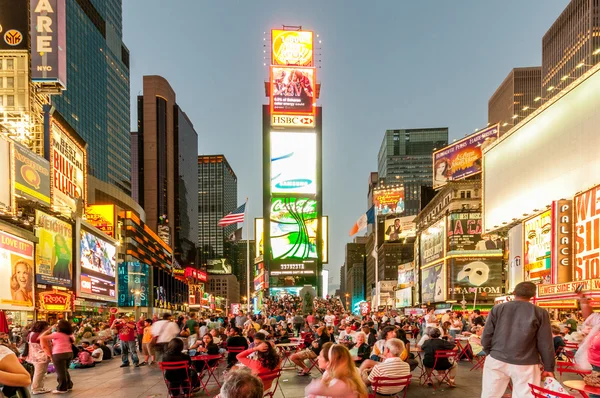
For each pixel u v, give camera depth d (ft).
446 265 222.89
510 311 20.84
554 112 132.46
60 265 187.83
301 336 69.56
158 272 438.40
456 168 286.46
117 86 643.86
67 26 500.33
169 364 36.58
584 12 440.45
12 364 15.10
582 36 444.14
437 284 236.84
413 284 310.86
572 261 116.47
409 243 522.06
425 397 36.27
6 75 208.54
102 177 576.61
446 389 39.29
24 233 153.38
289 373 51.11
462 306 206.18
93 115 558.56
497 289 211.61
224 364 62.44
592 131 113.60
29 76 211.41
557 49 498.28
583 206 113.29
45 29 211.00
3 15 210.59
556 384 18.40
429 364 39.91
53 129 195.72
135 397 39.70
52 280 178.29
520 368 20.22
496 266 214.07
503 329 20.83
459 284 215.72
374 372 29.40
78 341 76.54
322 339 51.16
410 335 74.84
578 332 50.93
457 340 57.06
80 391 42.91
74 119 507.30
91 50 561.84
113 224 383.45
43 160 178.29
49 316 173.47
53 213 188.96
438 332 40.60
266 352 32.32
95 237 234.99
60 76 212.84
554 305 113.39
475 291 212.23
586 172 115.96
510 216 160.66
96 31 579.89
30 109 205.67
